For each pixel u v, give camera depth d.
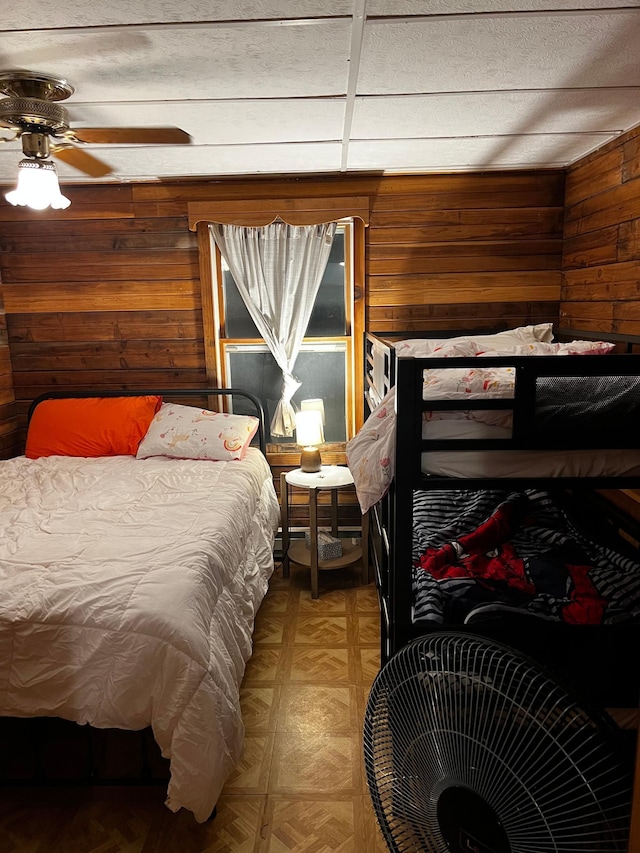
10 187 3.49
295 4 1.41
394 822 1.30
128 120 2.27
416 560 2.14
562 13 1.48
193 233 3.52
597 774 0.96
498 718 1.08
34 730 1.84
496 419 1.68
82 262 3.57
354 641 2.80
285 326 3.57
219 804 1.89
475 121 2.38
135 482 2.90
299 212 3.38
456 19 1.50
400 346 2.93
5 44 1.59
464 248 3.43
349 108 2.19
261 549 2.88
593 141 2.72
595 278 2.92
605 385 1.60
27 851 1.73
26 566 1.95
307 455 3.40
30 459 3.39
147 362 3.68
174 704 1.63
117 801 1.91
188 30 1.53
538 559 2.08
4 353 3.63
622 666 1.72
